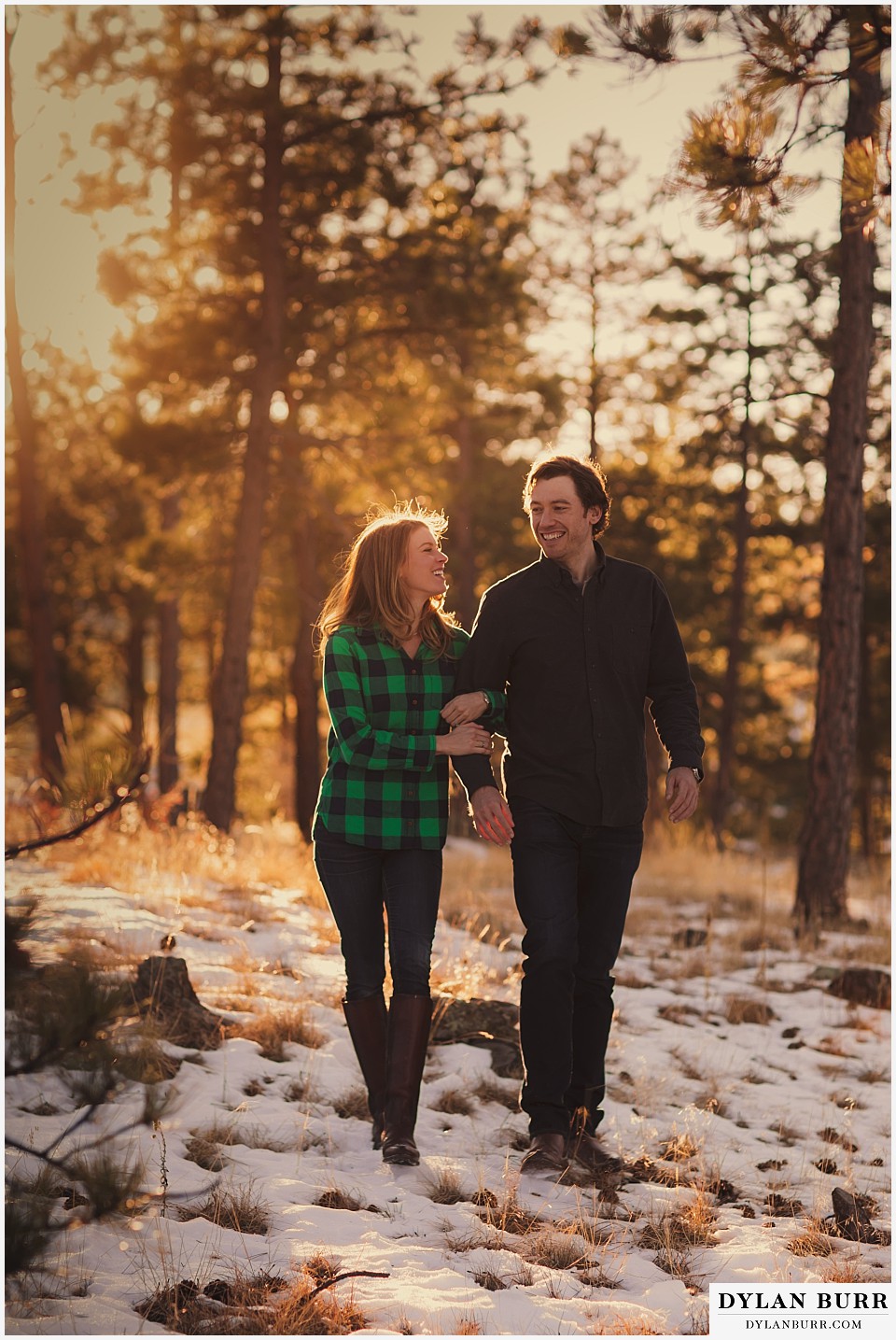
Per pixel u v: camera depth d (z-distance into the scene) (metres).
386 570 3.79
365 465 16.50
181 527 19.48
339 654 3.77
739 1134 4.34
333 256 15.63
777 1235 3.34
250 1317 2.61
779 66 3.90
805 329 21.00
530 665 3.76
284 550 21.84
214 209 15.51
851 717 10.16
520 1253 3.13
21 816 6.47
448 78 13.48
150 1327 2.55
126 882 6.94
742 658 31.23
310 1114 4.05
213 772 15.29
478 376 16.88
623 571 3.84
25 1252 2.50
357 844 3.77
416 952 3.75
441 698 3.82
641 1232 3.31
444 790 3.85
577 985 3.88
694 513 26.70
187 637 28.12
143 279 15.20
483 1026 4.91
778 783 34.38
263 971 5.52
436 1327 2.63
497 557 26.72
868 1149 4.25
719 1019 6.04
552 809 3.73
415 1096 3.67
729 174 3.93
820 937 8.59
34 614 17.92
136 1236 2.97
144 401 17.38
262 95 14.39
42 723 17.42
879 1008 6.63
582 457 3.88
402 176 14.68
